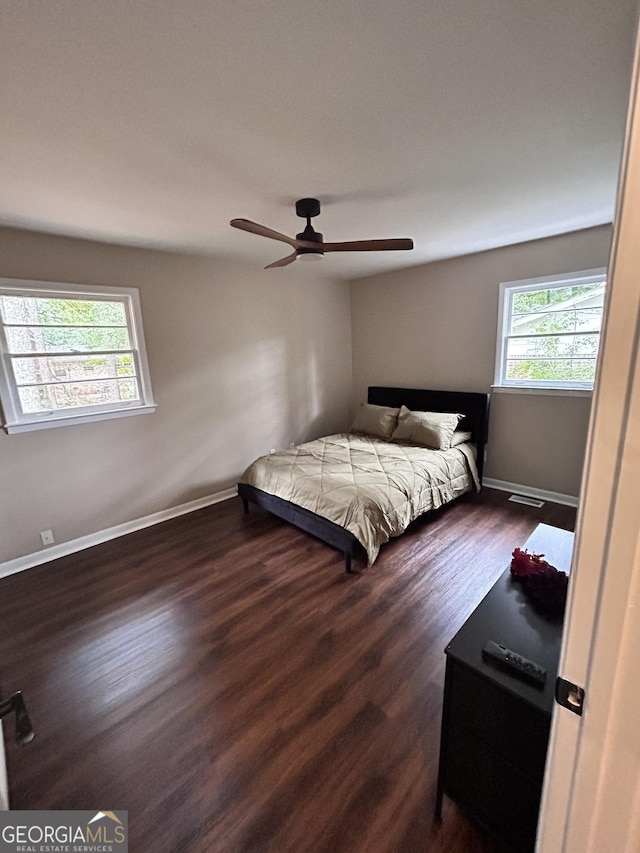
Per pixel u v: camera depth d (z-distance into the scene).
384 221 2.81
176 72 1.24
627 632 0.54
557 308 3.52
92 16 1.01
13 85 1.25
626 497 0.52
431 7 1.03
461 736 1.16
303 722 1.61
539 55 1.22
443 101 1.45
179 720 1.64
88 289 3.03
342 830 1.24
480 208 2.59
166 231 2.83
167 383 3.58
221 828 1.26
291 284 4.52
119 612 2.34
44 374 2.92
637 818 0.58
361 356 5.20
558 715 0.64
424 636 2.06
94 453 3.19
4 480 2.78
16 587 2.64
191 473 3.85
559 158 1.91
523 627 1.25
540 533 1.89
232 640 2.08
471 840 1.21
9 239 2.66
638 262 0.48
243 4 1.00
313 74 1.28
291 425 4.74
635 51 0.47
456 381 4.29
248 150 1.74
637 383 0.49
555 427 3.64
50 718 1.67
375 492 2.80
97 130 1.54
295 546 3.06
